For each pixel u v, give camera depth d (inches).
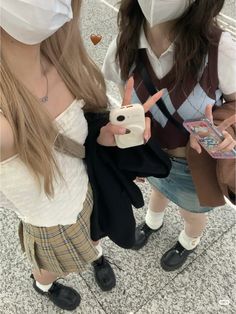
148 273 74.9
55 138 38.9
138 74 50.3
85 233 51.9
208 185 53.0
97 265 73.4
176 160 55.7
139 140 44.6
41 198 42.3
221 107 50.5
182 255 74.8
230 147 45.7
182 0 42.7
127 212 53.1
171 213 82.8
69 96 42.2
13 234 80.4
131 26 48.3
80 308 71.4
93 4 136.5
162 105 49.8
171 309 70.7
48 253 51.7
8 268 76.0
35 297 72.6
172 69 47.4
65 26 39.9
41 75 38.9
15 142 35.0
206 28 44.2
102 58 114.1
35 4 30.7
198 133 47.0
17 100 33.7
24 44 34.2
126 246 57.4
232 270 74.4
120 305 71.6
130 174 51.2
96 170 48.0
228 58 45.4
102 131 45.0
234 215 81.4
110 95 101.0
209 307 70.4
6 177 37.6
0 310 71.6
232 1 122.7
